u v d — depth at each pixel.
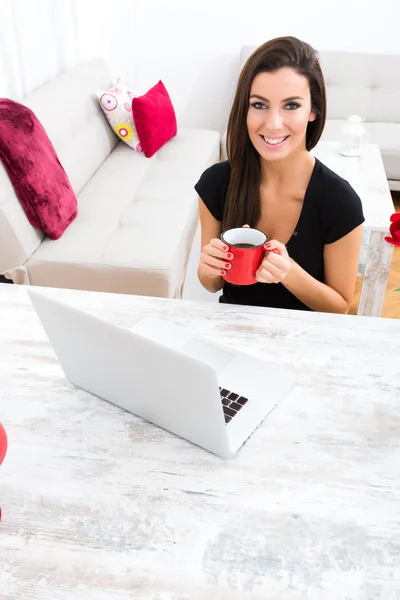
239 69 3.97
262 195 1.31
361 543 0.76
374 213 2.37
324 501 0.82
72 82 2.91
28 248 2.12
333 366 1.05
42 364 1.07
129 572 0.73
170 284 2.12
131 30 3.86
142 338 0.82
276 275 1.06
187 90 4.09
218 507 0.81
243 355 1.06
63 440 0.92
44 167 2.16
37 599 0.71
